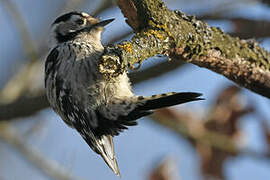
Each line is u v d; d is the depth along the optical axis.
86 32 10.93
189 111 14.23
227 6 13.38
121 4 8.60
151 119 14.33
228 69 9.30
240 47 9.31
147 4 8.55
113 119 9.31
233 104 13.94
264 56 9.46
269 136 13.70
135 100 8.89
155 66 13.09
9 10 14.63
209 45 8.95
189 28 8.78
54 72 9.91
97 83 9.22
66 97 9.65
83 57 9.64
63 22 11.23
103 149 9.70
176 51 8.73
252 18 12.91
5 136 14.84
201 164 13.93
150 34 8.41
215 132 14.02
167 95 8.57
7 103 13.23
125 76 9.31
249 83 9.52
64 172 14.15
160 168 13.54
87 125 9.54
